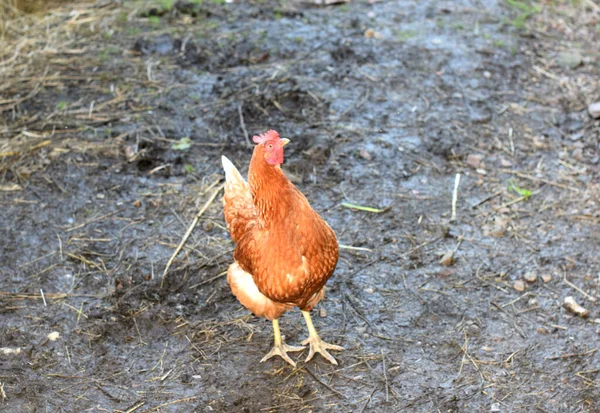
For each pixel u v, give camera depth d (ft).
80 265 7.86
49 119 9.16
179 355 7.23
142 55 9.99
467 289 7.64
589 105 9.29
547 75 9.73
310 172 8.63
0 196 8.41
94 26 10.48
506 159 8.77
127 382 7.06
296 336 7.36
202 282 7.73
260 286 6.77
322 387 7.02
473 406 6.88
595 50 10.12
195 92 9.48
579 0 11.10
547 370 7.07
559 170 8.66
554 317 7.41
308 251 6.59
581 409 6.84
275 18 10.70
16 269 7.82
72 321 7.44
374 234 8.09
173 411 6.89
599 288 7.61
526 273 7.72
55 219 8.23
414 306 7.52
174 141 8.95
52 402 6.94
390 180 8.57
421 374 7.07
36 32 10.34
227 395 6.99
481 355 7.18
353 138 8.95
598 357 7.14
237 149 8.86
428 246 7.98
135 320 7.45
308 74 9.69
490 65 9.82
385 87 9.53
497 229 8.06
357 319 7.45
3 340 7.30
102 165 8.71
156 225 8.20
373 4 11.09
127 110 9.27
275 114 9.22
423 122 9.12
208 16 10.76
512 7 11.03
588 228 8.09
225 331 7.39
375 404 6.91
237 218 7.04
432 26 10.51
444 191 8.46
